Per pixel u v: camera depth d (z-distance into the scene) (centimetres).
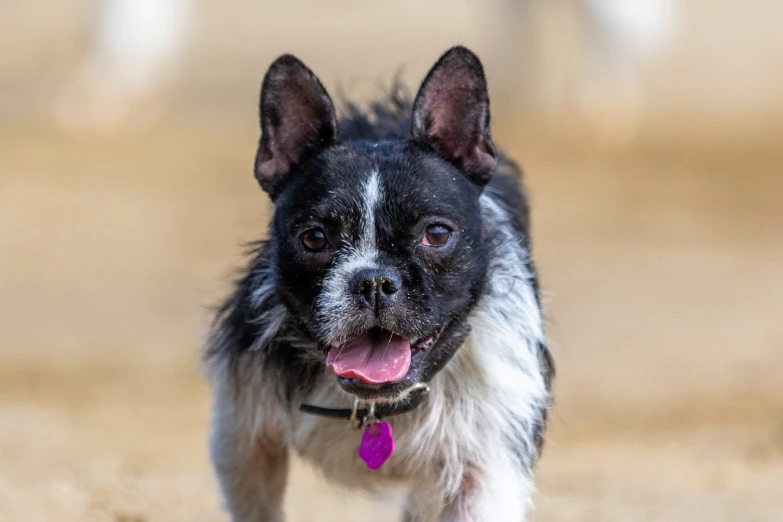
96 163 2712
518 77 3656
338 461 739
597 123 3222
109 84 3294
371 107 937
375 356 667
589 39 3466
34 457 1035
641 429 1288
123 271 1969
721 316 1803
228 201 2439
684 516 903
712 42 4088
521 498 722
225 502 764
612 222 2361
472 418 711
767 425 1300
